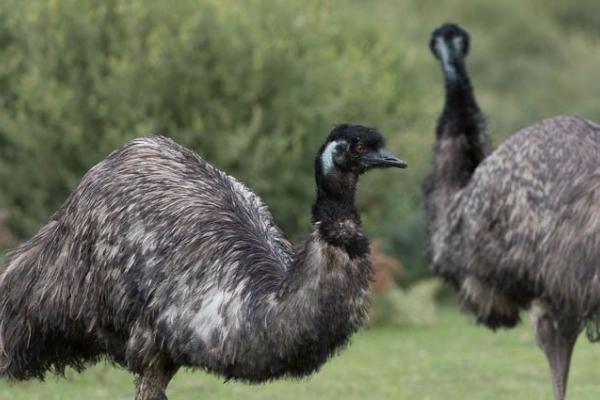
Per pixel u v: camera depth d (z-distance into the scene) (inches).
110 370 622.5
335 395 577.3
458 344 747.4
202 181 400.5
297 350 362.0
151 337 380.8
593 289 441.1
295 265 360.8
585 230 443.8
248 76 822.5
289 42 838.5
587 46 1588.3
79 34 823.7
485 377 626.5
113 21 832.3
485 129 537.3
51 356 407.5
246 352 364.8
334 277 355.9
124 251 384.2
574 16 1697.8
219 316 368.5
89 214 393.4
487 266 485.1
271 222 407.5
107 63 817.5
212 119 811.4
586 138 469.7
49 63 816.9
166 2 834.8
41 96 801.6
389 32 1034.7
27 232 823.1
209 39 823.7
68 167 821.9
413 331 811.4
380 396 576.1
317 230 358.0
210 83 821.2
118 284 384.5
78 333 399.5
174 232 382.3
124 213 387.5
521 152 474.0
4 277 406.0
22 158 827.4
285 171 824.9
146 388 386.9
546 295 463.8
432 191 535.8
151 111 810.8
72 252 395.2
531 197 466.0
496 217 478.6
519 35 1563.7
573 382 610.5
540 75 1454.2
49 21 824.3
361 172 359.6
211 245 378.3
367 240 360.5
